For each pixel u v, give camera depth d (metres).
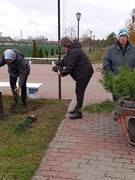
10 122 5.55
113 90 4.54
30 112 6.37
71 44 5.62
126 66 4.84
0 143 4.52
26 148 4.29
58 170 3.74
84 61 5.65
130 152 4.33
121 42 5.43
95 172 3.69
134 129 4.48
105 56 5.64
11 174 3.50
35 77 13.74
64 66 5.93
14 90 6.50
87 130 5.26
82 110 4.75
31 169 3.66
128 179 3.52
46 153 4.24
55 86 10.66
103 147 4.51
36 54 27.83
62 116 6.02
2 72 15.91
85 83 5.75
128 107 4.34
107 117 6.02
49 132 5.00
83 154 4.24
